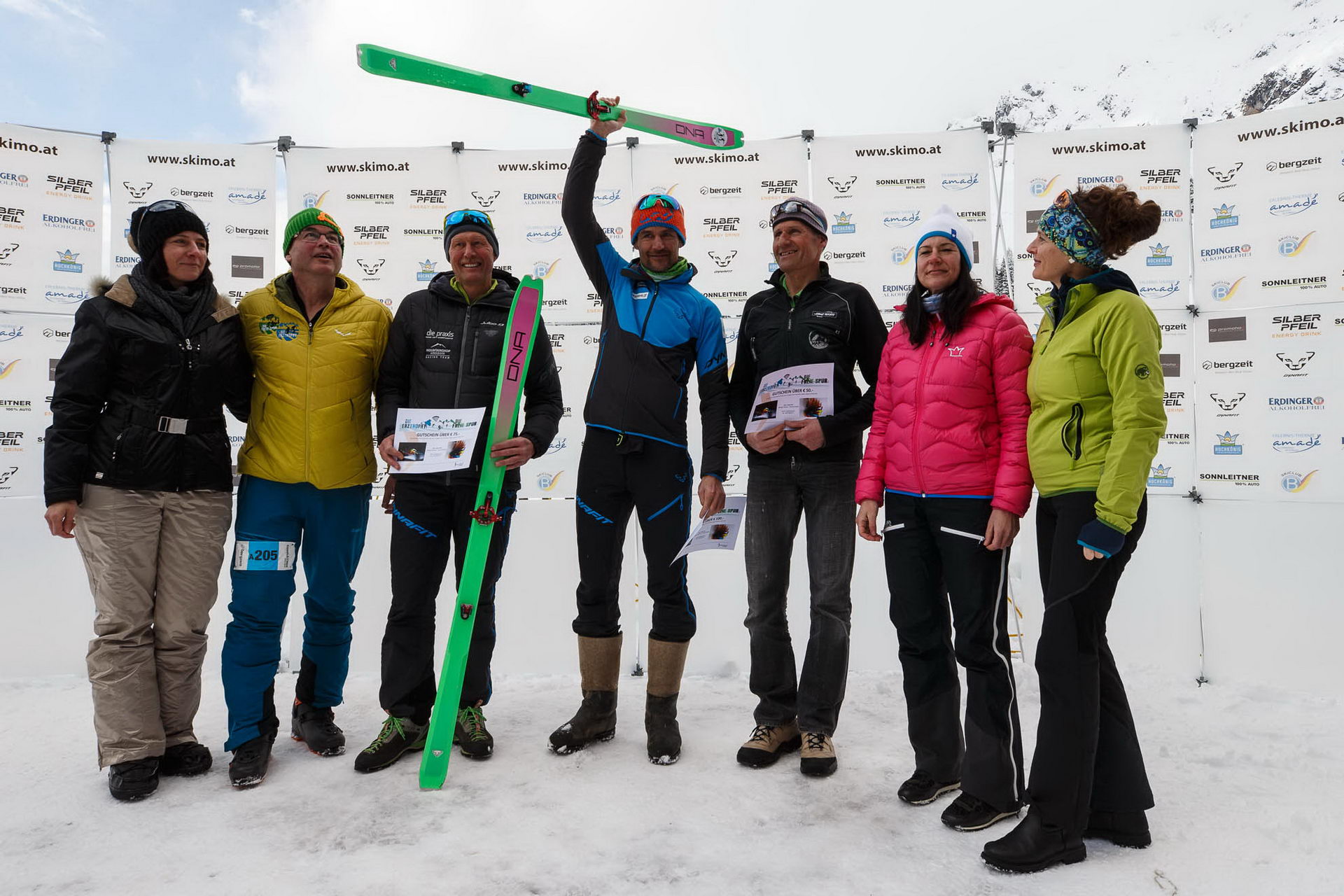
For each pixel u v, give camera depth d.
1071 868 1.63
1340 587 3.24
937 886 1.56
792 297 2.39
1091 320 1.70
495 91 2.13
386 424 2.36
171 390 2.16
